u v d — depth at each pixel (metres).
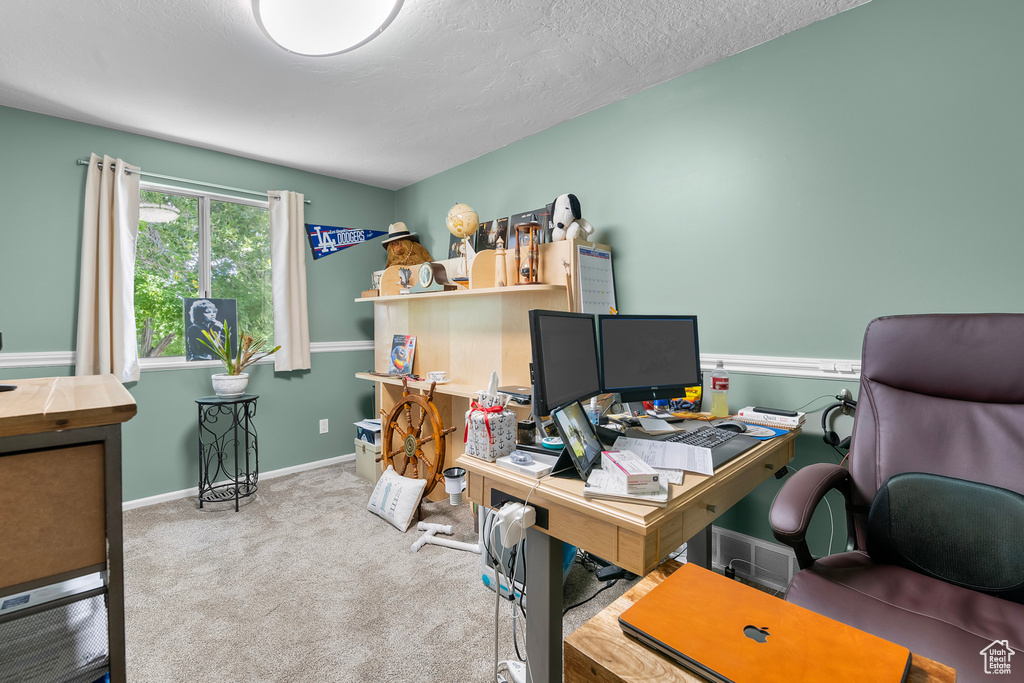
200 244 3.15
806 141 1.90
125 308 2.74
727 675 0.71
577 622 1.73
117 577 0.72
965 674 0.83
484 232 3.16
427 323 3.26
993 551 1.08
